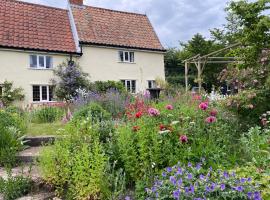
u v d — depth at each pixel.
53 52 20.27
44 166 4.53
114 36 23.56
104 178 4.02
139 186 3.93
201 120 5.25
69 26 22.78
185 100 7.86
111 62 22.81
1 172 5.39
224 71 9.27
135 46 23.88
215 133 5.04
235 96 7.22
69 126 5.42
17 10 21.30
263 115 6.47
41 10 22.44
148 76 24.70
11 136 6.49
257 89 7.68
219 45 28.66
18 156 6.05
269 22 8.51
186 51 31.22
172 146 4.54
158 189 3.41
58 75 19.94
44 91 20.16
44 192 4.52
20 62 19.22
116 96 11.03
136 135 4.63
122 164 4.57
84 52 21.64
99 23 23.78
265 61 8.09
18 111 10.98
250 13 8.98
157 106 7.11
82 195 3.96
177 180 3.45
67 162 4.32
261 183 3.68
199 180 3.41
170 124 4.86
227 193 3.18
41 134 7.83
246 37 8.88
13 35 19.52
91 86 20.00
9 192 4.37
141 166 4.32
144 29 25.97
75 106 11.33
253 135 5.41
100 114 7.43
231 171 3.89
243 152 5.00
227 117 6.22
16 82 19.02
